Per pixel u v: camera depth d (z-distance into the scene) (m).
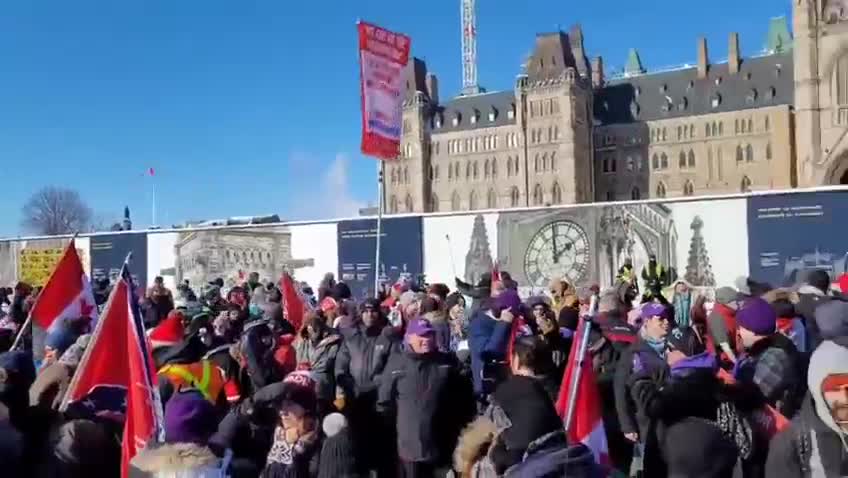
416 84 128.88
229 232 24.95
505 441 4.27
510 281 11.64
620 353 8.45
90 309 9.30
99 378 6.15
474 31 136.00
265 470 5.71
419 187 126.69
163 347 7.40
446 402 7.97
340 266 22.72
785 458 3.96
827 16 96.38
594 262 18.94
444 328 9.96
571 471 3.77
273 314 11.39
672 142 114.94
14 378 5.71
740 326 6.28
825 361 3.68
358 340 9.42
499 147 120.88
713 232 17.55
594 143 120.44
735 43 114.12
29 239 28.86
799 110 98.81
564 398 5.75
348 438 5.92
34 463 5.59
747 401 5.50
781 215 16.69
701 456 4.42
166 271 25.98
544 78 116.75
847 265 15.81
